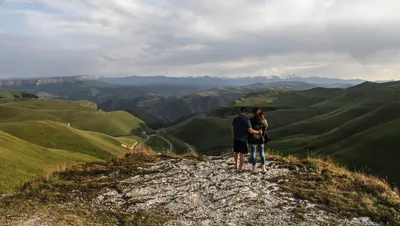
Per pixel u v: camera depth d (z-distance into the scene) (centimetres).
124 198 1353
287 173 1666
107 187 1483
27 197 1360
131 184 1516
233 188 1443
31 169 5450
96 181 1565
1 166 5031
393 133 8500
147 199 1328
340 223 1129
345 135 11175
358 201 1320
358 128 11425
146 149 2208
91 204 1291
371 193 1434
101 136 13550
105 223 1098
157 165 1830
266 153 2134
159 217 1152
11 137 7525
